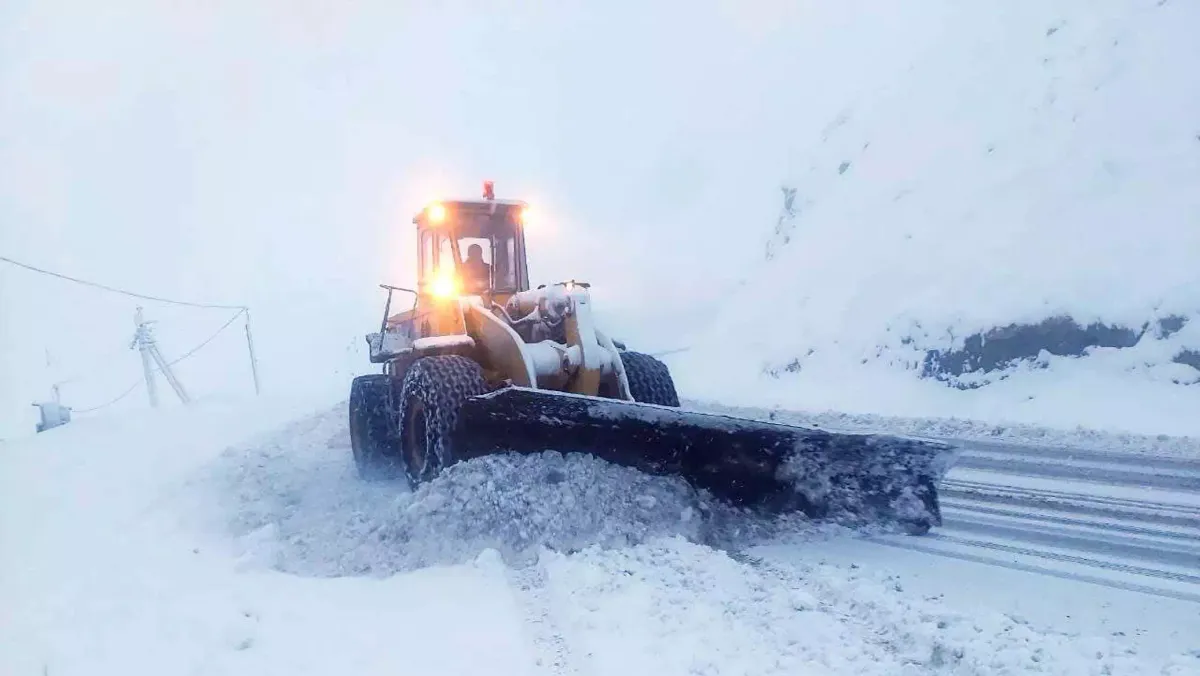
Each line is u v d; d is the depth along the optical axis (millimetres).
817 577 3863
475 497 4812
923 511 4164
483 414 5242
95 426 12453
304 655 3234
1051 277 11875
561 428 4961
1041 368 11289
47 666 3277
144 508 6555
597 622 3389
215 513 6102
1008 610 3514
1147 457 6961
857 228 16594
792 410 12195
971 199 14359
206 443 9719
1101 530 4777
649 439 4727
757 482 4523
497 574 4164
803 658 3021
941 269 13703
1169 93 12758
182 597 4062
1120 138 12828
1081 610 3504
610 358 5789
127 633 3590
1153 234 11328
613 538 4438
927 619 3303
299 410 12398
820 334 14961
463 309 6164
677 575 3902
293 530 5355
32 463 9258
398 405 6715
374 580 4266
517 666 3055
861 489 4277
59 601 4180
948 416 11016
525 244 6859
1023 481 6277
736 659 3020
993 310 12141
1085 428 8891
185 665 3201
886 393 12570
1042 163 13609
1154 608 3512
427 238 6969
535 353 5648
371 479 6707
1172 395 9555
